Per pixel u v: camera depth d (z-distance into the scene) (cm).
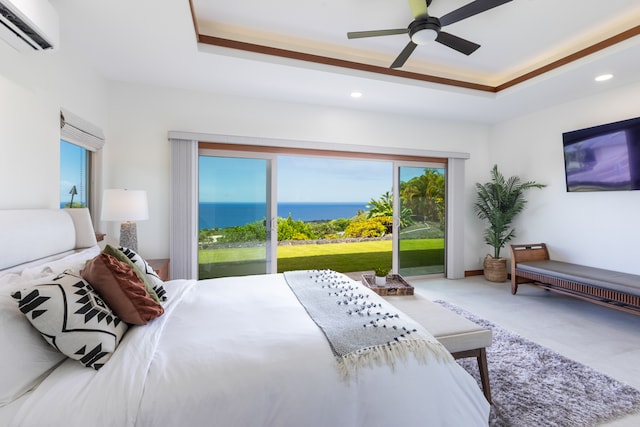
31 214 163
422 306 205
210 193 366
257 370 109
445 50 300
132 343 119
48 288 106
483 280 460
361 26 260
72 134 242
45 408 89
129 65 282
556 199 398
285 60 281
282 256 692
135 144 328
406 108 409
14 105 172
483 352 170
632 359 222
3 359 92
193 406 96
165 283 216
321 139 399
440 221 480
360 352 122
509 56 311
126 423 89
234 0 224
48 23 170
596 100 353
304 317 157
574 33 266
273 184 385
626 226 328
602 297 293
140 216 267
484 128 491
